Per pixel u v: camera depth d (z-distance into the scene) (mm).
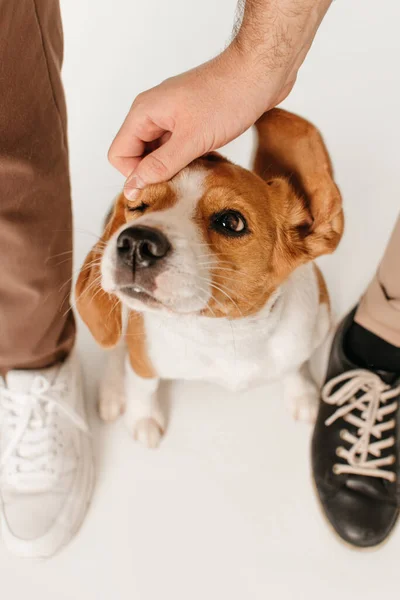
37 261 1325
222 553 1551
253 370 1464
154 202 1190
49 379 1626
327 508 1577
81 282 1387
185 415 1789
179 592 1495
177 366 1460
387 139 2316
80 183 2221
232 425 1770
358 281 2027
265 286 1279
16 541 1506
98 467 1695
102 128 2346
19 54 1079
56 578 1513
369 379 1608
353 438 1599
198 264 1110
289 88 1229
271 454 1718
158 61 2514
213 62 1095
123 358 1859
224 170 1203
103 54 2543
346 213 2145
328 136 2322
